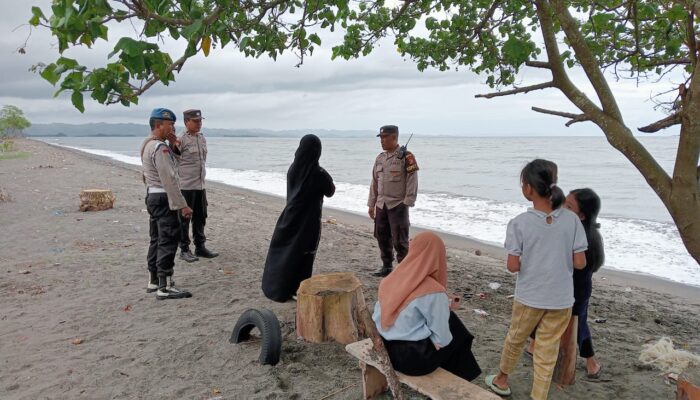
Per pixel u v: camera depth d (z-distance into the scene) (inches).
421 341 137.3
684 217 117.4
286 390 161.2
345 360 183.3
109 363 179.6
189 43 119.0
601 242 160.6
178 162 308.8
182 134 313.0
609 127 125.4
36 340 200.1
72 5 95.4
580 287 160.6
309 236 230.2
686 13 133.8
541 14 133.6
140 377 169.5
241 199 756.6
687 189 116.4
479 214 635.5
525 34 223.5
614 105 125.9
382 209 286.2
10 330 210.1
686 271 378.6
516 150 2709.2
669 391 165.2
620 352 201.5
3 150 1657.2
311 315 196.4
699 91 111.2
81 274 293.9
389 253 298.5
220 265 318.3
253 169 1572.3
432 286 139.0
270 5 159.0
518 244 143.9
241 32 163.9
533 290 142.5
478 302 265.9
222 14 146.6
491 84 244.8
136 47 95.0
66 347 193.6
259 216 566.6
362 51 256.1
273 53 192.5
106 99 110.2
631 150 123.0
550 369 143.9
